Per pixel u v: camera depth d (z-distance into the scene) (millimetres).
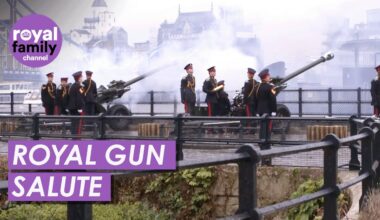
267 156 5422
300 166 12812
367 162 9117
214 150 15406
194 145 15469
